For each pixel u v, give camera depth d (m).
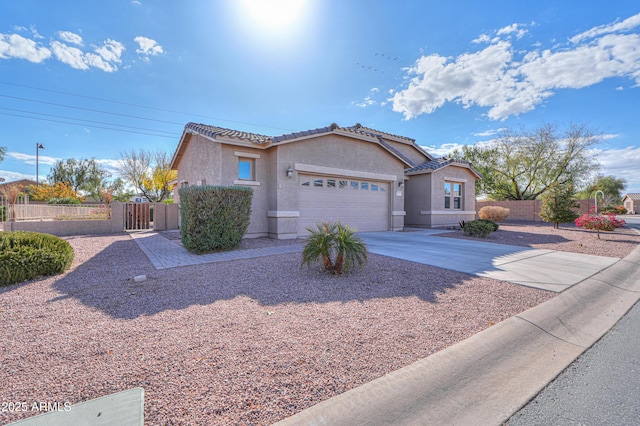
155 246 9.62
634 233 13.94
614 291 5.34
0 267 5.11
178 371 2.59
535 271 6.41
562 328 3.75
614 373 2.77
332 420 2.05
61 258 5.99
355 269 6.29
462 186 18.61
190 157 14.38
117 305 4.21
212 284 5.26
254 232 11.09
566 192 15.09
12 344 3.04
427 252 8.51
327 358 2.85
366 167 13.49
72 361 2.73
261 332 3.39
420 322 3.73
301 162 11.38
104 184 40.41
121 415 2.04
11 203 13.20
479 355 2.99
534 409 2.26
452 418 2.13
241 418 2.04
